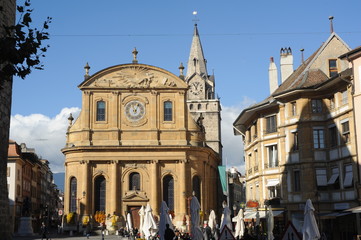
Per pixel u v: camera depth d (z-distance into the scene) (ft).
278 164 164.66
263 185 170.60
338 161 146.30
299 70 174.29
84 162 238.48
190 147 243.19
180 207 238.07
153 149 241.96
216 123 410.93
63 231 235.20
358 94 134.51
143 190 240.32
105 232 231.91
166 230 89.56
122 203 238.07
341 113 144.46
